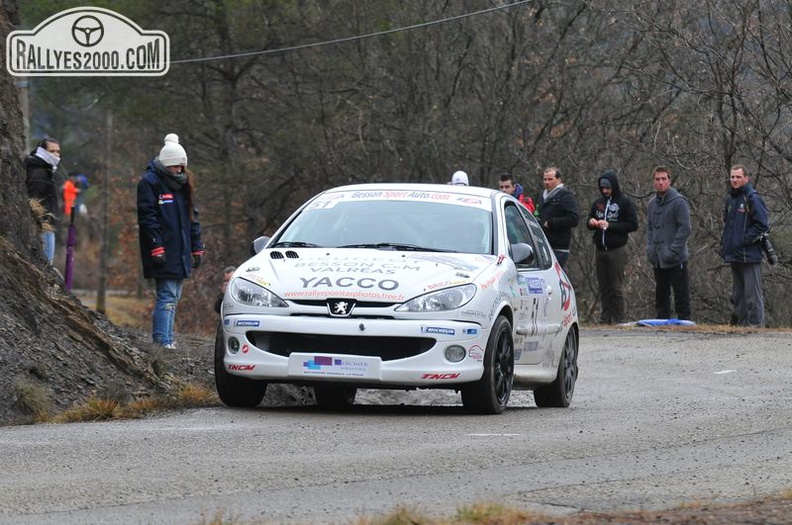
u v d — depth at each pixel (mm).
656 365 55812
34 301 38562
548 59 116500
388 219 38594
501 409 36406
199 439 29734
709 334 67312
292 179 127438
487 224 38688
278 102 125312
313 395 46438
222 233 132750
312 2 120562
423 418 34750
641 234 109250
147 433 30766
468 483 24141
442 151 119750
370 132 124312
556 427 32875
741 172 69000
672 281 73375
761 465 26203
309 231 38625
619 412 37188
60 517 21141
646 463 26609
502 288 36219
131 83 120375
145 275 47219
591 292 114812
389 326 33969
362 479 24547
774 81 92750
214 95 126188
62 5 108812
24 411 34750
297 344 34656
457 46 119750
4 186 41625
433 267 35656
